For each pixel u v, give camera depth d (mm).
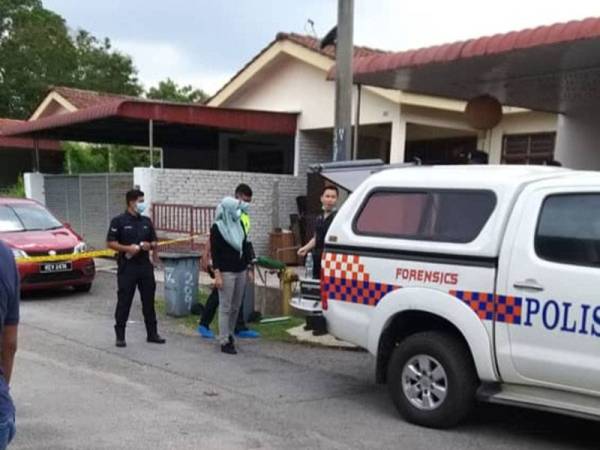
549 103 11000
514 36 7480
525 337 4922
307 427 5371
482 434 5328
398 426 5465
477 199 5371
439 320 5465
